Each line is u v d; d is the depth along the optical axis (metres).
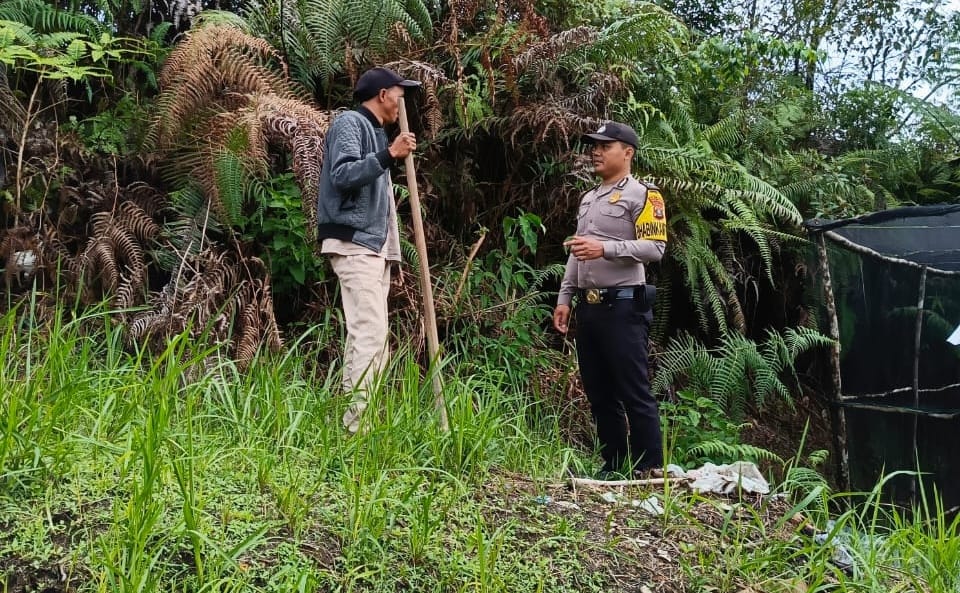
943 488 4.03
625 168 3.51
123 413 2.38
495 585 2.08
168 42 4.45
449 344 4.30
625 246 3.33
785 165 5.85
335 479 2.47
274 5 4.35
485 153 4.81
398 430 2.72
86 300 3.65
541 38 4.47
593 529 2.57
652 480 3.06
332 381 3.38
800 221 5.06
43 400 2.31
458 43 4.48
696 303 4.97
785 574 2.48
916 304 4.18
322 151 3.61
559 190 4.62
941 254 4.32
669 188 4.71
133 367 2.58
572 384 4.34
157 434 2.12
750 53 5.88
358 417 2.80
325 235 3.13
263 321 3.78
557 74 4.75
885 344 4.29
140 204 3.88
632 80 5.05
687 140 5.33
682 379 5.27
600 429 3.67
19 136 3.70
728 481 3.07
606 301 3.41
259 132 3.55
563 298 3.78
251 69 3.79
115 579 1.76
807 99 6.64
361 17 4.29
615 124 3.49
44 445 2.12
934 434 4.06
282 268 3.99
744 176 5.07
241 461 2.43
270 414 2.70
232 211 3.63
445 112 4.48
